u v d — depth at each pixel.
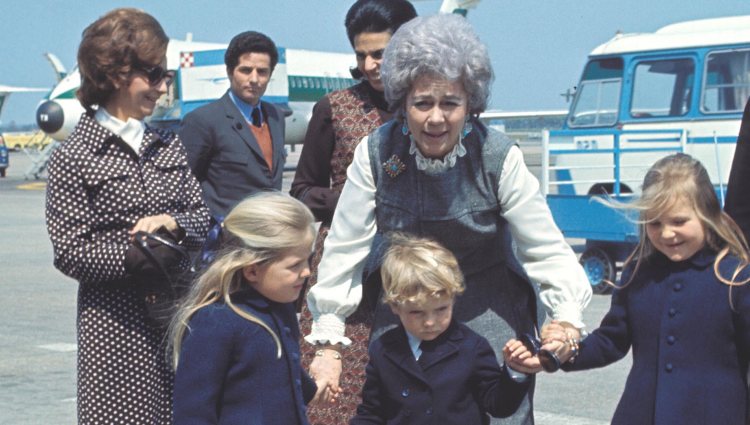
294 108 48.44
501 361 4.07
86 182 4.03
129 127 4.16
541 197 4.00
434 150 3.89
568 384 8.30
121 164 4.10
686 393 3.86
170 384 4.18
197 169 6.71
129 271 3.93
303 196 5.18
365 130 5.07
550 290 4.02
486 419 3.96
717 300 3.86
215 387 3.49
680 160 3.96
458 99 3.82
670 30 15.52
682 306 3.91
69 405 7.70
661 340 3.93
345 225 4.16
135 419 4.09
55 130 41.78
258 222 3.50
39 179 44.34
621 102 15.51
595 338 4.08
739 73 14.50
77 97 4.19
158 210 4.14
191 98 34.81
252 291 3.60
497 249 4.12
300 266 3.58
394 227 4.09
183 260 4.02
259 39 6.84
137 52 4.07
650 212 3.90
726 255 3.91
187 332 3.57
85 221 4.03
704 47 14.78
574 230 13.26
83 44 4.10
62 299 12.94
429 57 3.73
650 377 3.96
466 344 3.93
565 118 16.19
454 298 4.06
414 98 3.82
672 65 15.12
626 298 4.09
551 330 3.83
